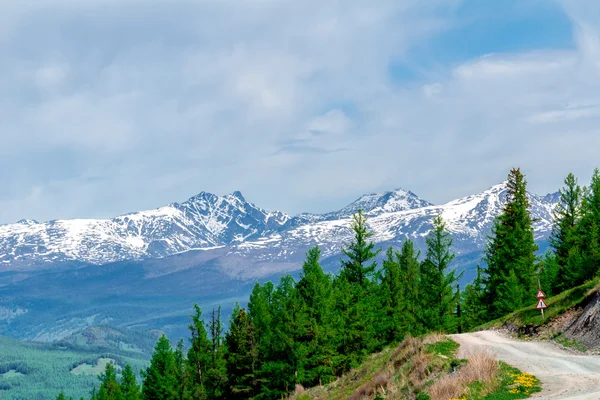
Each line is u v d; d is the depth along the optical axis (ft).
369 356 163.02
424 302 198.80
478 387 80.74
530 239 203.82
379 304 196.85
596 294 126.31
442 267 195.62
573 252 189.67
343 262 201.77
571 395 70.69
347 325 185.16
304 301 187.83
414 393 90.99
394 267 204.23
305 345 181.78
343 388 136.98
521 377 81.92
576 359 97.55
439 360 100.01
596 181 197.88
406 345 122.83
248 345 223.71
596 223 191.62
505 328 147.95
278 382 192.95
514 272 199.82
